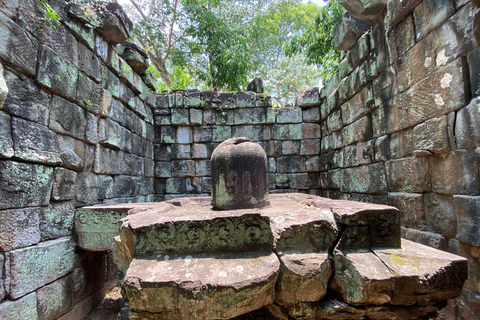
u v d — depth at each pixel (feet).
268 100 22.35
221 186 9.80
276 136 22.76
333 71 24.66
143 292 6.18
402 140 11.57
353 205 8.36
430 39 9.70
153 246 7.21
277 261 6.76
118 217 10.49
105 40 13.60
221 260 6.87
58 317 9.62
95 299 12.05
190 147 22.61
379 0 11.89
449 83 8.84
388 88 12.41
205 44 29.94
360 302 6.47
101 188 13.33
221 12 34.65
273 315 7.68
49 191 9.57
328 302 6.94
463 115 8.34
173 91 22.90
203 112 22.58
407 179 11.22
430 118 9.75
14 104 8.25
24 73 8.66
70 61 10.89
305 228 7.20
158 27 28.27
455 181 8.75
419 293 6.20
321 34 23.98
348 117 16.83
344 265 6.86
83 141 11.91
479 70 7.86
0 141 7.70
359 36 14.88
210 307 6.15
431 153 9.73
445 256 6.60
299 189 22.68
